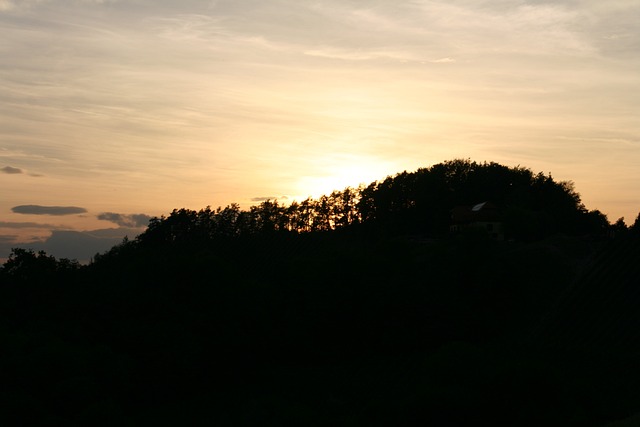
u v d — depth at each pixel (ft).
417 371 228.02
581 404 169.58
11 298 304.91
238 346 263.90
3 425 186.29
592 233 413.39
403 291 266.36
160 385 241.55
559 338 232.53
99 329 265.95
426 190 504.02
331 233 444.14
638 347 214.07
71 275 328.08
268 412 202.39
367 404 210.38
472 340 250.98
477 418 169.78
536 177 519.19
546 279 274.98
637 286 240.32
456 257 289.12
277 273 327.88
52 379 207.92
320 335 269.23
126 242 431.43
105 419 191.21
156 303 274.36
